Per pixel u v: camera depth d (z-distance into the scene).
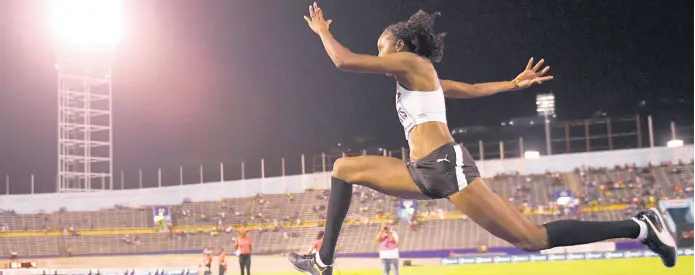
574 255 32.84
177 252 50.19
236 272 35.59
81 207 56.50
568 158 51.47
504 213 5.10
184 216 55.06
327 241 5.52
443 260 35.06
